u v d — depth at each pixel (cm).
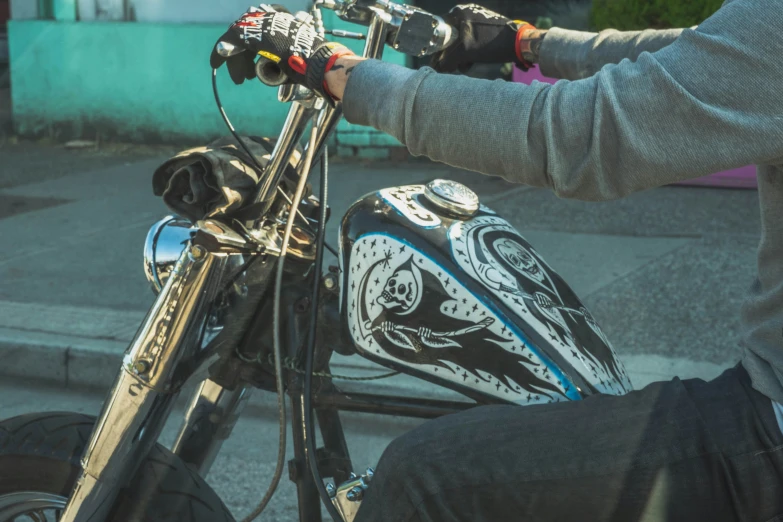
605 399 134
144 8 855
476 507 131
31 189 689
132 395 158
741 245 493
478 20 180
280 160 149
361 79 133
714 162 116
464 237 150
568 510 130
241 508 274
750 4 114
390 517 133
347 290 153
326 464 169
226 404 178
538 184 129
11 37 887
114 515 164
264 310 165
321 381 165
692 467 128
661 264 462
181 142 862
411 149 133
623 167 121
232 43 135
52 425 179
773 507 127
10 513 181
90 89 877
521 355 142
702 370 339
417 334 146
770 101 113
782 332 128
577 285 435
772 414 127
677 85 115
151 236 166
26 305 430
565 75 184
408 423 324
